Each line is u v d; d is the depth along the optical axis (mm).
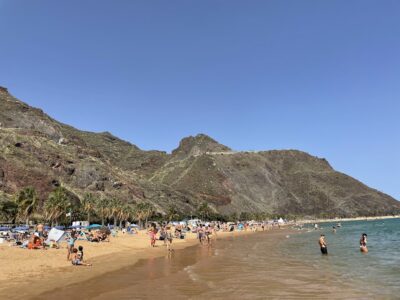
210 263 36562
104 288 22922
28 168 147750
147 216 149250
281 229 164875
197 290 22172
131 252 49375
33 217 105250
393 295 20375
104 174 181875
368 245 58938
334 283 24172
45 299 19859
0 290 22109
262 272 29531
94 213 125250
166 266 34156
